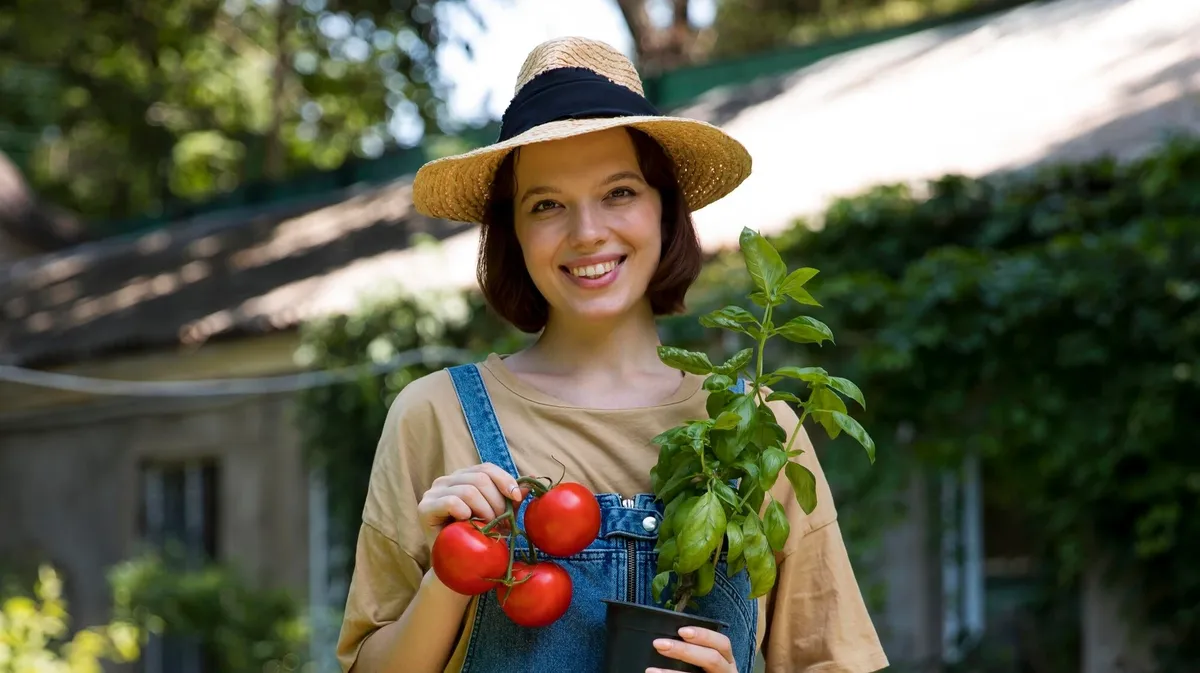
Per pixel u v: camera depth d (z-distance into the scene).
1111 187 5.13
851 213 5.40
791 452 1.87
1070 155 5.40
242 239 10.06
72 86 15.29
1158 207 4.92
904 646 5.46
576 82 2.02
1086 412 4.84
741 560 1.83
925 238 5.39
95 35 13.09
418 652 1.89
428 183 2.12
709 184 2.20
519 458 1.97
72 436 9.50
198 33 12.99
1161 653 4.92
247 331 7.27
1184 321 4.63
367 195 10.36
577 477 1.96
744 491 1.84
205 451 8.62
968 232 5.36
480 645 1.90
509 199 2.14
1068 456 4.85
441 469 2.02
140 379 8.42
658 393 2.07
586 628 1.89
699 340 5.57
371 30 10.69
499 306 2.22
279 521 8.16
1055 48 7.03
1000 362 4.93
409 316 6.73
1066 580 5.10
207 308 8.05
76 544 9.46
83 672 6.23
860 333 5.15
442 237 8.09
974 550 5.53
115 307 9.12
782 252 5.52
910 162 5.93
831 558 2.13
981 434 5.02
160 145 15.84
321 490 7.94
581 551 1.90
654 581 1.80
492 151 1.94
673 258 2.12
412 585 2.00
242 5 14.43
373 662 1.95
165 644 8.70
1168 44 6.38
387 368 6.75
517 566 1.82
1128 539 4.97
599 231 1.97
